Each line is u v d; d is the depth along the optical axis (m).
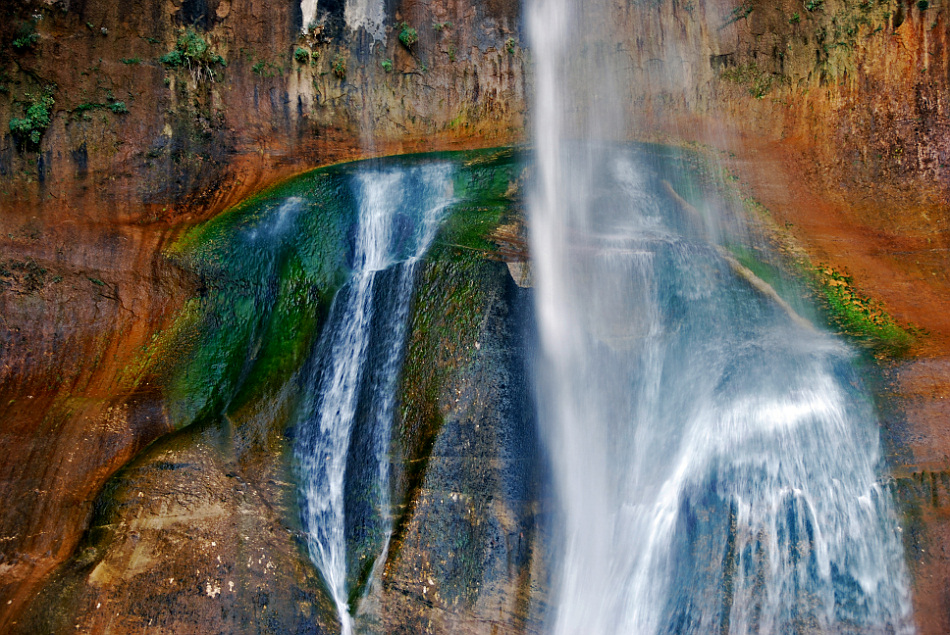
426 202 10.73
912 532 7.50
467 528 7.60
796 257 9.75
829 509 7.66
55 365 9.11
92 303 9.58
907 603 7.27
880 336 8.74
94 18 10.48
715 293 8.97
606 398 8.44
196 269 9.76
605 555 7.72
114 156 10.49
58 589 7.18
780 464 7.89
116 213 10.31
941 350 8.48
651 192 10.70
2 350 9.02
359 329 9.20
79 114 10.41
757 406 8.19
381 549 7.73
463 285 8.91
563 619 7.41
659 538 7.78
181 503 7.89
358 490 8.14
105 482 8.12
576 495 7.95
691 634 7.43
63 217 10.07
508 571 7.48
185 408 8.94
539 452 8.05
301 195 10.66
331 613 7.41
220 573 7.46
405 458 8.13
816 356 8.52
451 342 8.58
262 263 9.85
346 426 8.61
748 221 10.34
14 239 9.73
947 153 10.47
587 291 8.89
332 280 9.88
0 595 7.26
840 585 7.39
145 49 10.71
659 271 9.02
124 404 8.84
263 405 8.83
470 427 8.05
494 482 7.80
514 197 10.66
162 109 10.76
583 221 10.23
